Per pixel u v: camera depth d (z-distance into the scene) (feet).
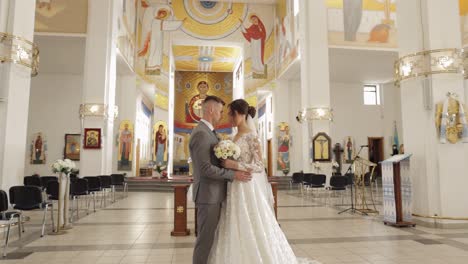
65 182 22.59
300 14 49.08
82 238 19.26
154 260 14.90
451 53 22.22
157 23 69.77
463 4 43.70
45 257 15.39
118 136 62.03
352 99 71.77
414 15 23.34
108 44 44.39
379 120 71.97
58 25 47.80
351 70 63.72
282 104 68.03
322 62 46.80
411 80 23.34
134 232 20.92
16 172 22.12
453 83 22.35
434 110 22.07
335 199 39.93
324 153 44.50
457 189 21.62
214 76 107.96
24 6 22.59
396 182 22.45
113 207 33.22
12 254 15.88
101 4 44.21
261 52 70.85
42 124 62.44
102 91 42.57
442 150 21.81
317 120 45.65
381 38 52.16
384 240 18.38
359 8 52.11
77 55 55.72
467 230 20.75
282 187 55.26
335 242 18.01
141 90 75.05
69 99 63.67
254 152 10.39
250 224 9.91
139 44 67.41
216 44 71.97
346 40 51.29
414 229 21.24
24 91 22.82
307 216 26.89
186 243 18.06
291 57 57.82
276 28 69.46
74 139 62.64
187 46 81.30
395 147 67.82
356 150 70.49
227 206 10.09
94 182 31.32
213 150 9.66
